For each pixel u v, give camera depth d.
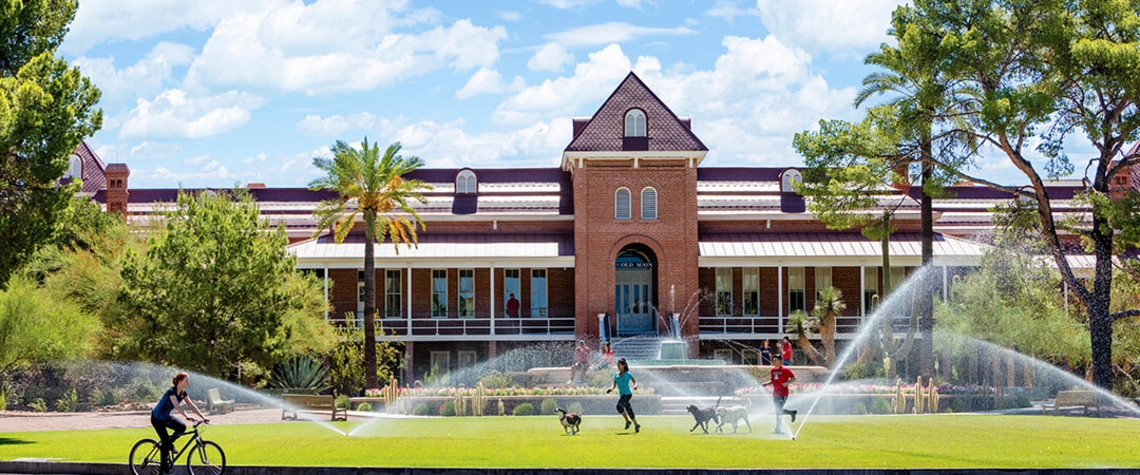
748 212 55.66
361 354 47.75
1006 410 36.31
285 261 42.66
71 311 39.12
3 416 35.34
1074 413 34.81
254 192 62.50
